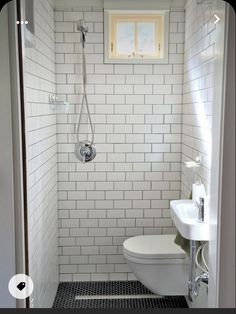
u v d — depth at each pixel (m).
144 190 2.75
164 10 2.54
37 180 1.96
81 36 2.56
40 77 2.06
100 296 2.52
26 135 1.45
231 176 1.26
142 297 2.47
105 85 2.65
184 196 2.59
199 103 2.14
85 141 2.70
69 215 2.75
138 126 2.70
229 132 1.25
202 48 2.06
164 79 2.65
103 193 2.75
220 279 1.30
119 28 2.59
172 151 2.72
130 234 2.78
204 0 2.01
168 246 2.38
